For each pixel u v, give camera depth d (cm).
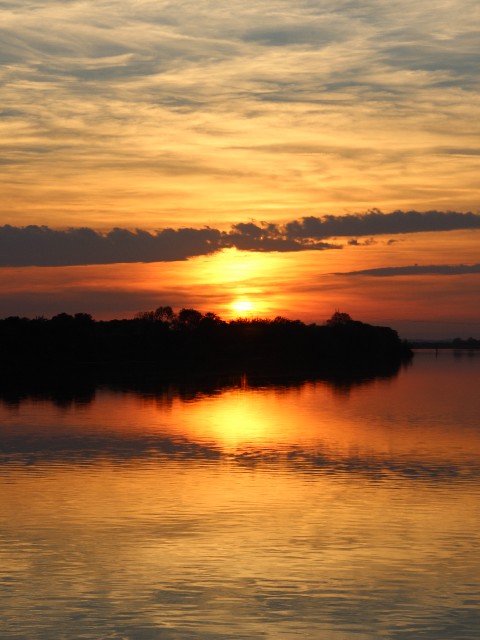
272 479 5372
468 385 17062
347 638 2816
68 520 4241
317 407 11219
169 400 12406
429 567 3494
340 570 3453
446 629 2880
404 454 6544
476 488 5069
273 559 3588
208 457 6362
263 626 2903
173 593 3195
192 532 4016
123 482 5259
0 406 11112
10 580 3328
